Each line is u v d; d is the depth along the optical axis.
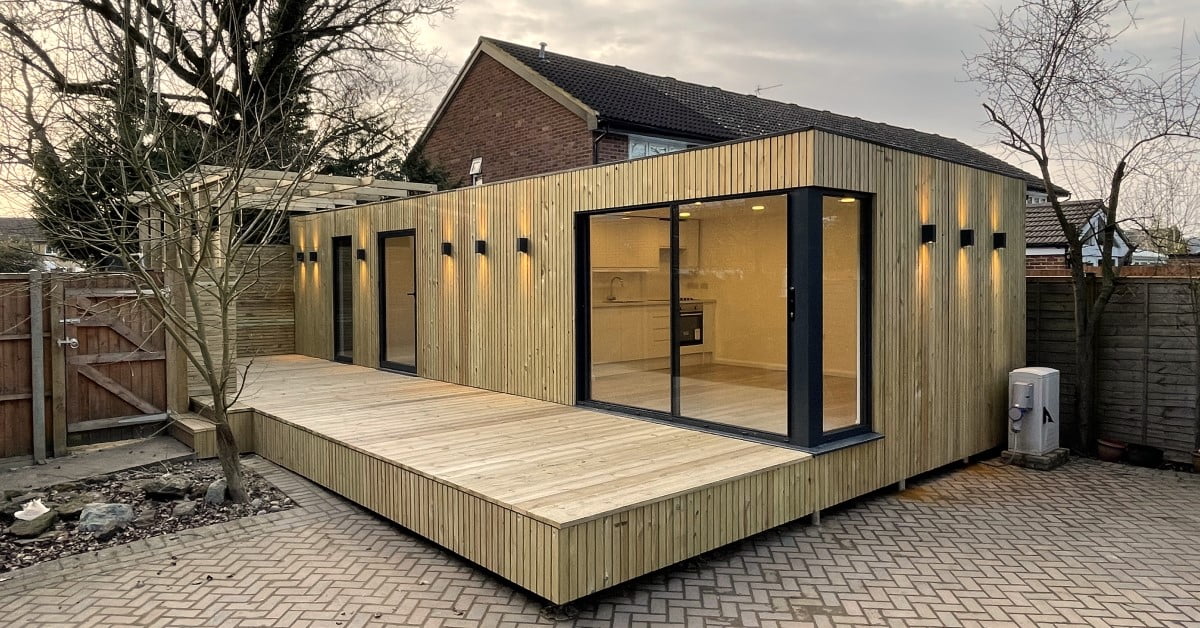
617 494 4.09
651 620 3.68
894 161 5.81
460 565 4.41
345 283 11.08
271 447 6.85
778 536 4.96
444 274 9.02
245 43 11.05
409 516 4.78
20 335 6.51
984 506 5.64
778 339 5.49
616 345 6.80
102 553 4.52
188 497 5.67
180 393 7.60
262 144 6.82
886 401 5.78
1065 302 7.67
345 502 5.67
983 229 7.00
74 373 6.91
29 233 9.35
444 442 5.52
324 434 5.84
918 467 6.18
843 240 5.54
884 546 4.76
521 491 4.15
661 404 6.41
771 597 3.96
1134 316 7.18
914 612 3.77
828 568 4.38
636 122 13.02
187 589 4.01
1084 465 6.95
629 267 6.65
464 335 8.70
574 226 7.10
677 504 4.17
